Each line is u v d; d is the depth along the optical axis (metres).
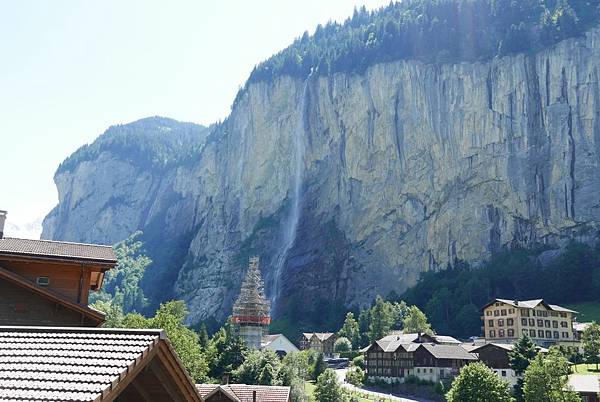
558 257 186.50
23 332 12.24
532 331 130.62
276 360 90.62
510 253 195.00
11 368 10.42
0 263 26.89
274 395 49.38
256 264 167.38
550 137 198.75
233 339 96.31
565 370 79.94
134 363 10.70
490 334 134.88
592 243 184.75
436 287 196.50
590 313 159.62
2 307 24.98
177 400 12.42
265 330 160.12
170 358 11.91
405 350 115.12
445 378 108.75
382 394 108.56
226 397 43.47
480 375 75.44
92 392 9.59
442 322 177.88
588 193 190.00
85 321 26.78
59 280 27.67
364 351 125.75
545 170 197.50
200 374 72.50
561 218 191.88
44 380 9.98
